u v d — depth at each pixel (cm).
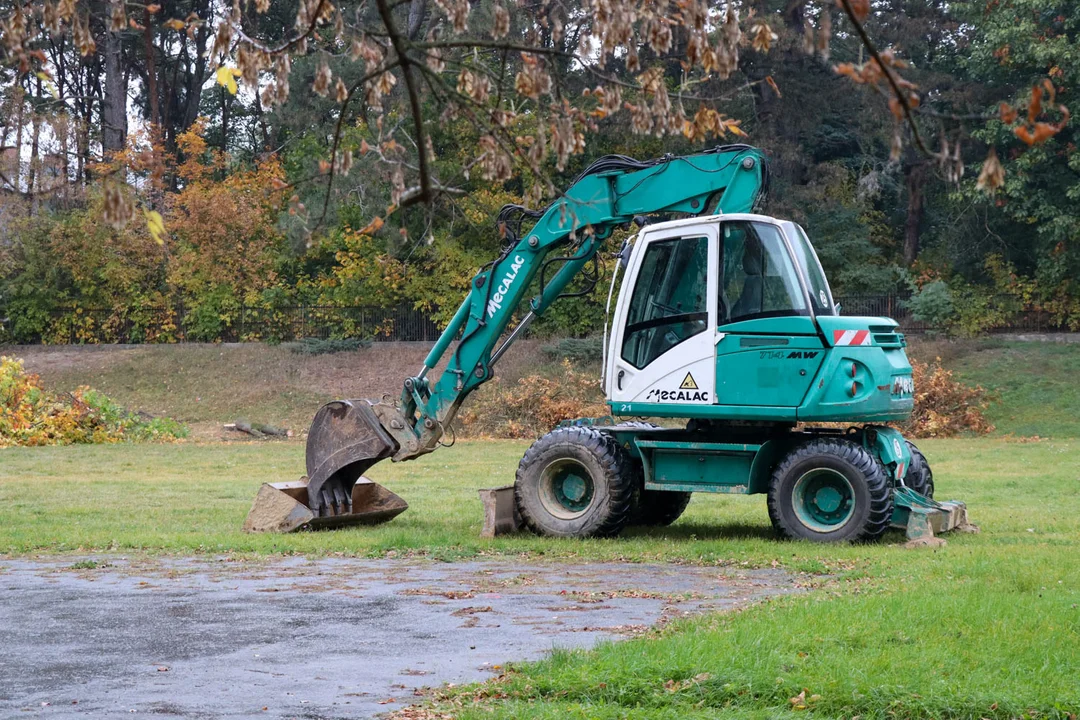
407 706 670
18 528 1631
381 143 570
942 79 4519
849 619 848
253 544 1436
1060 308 4512
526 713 624
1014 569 1133
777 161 4594
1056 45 4050
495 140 576
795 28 4456
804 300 1409
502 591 1098
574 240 606
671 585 1128
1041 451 2978
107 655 827
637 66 561
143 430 3625
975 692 639
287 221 4441
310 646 849
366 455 1584
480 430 3794
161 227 497
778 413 1405
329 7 571
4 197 4500
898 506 1415
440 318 4734
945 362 4269
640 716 616
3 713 668
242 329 4988
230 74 570
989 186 433
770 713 622
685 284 1463
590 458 1475
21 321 5200
